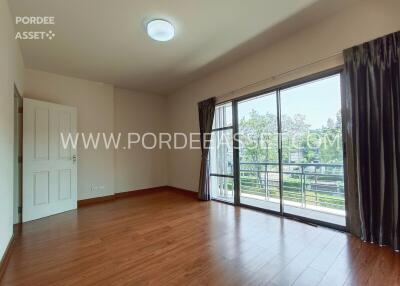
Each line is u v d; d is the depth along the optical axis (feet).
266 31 9.77
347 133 8.26
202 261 6.79
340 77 8.69
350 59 8.07
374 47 7.52
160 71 14.15
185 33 9.73
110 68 13.32
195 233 9.04
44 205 11.82
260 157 12.89
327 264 6.41
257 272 6.13
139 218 11.22
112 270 6.37
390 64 7.18
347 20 8.34
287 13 8.53
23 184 11.03
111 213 12.26
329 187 11.03
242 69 12.64
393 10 7.32
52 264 6.75
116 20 8.61
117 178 16.70
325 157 10.28
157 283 5.72
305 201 11.89
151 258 7.03
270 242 8.00
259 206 12.52
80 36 9.70
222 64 13.35
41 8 7.81
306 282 5.62
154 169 18.99
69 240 8.55
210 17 8.62
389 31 7.38
